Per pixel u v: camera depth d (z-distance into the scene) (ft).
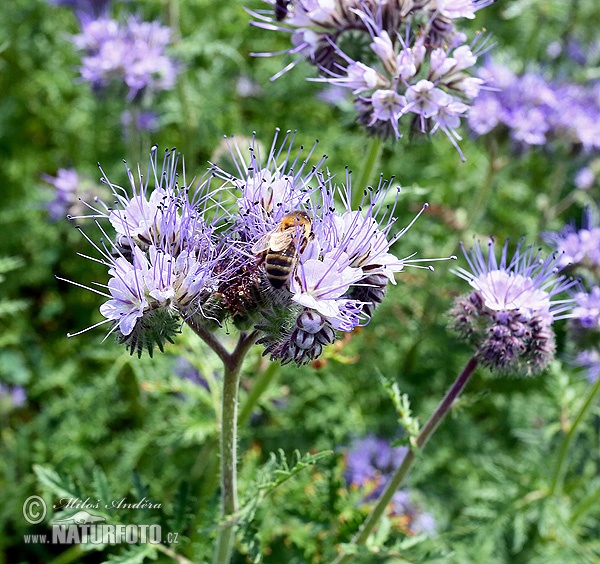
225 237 0.37
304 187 0.39
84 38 0.73
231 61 0.94
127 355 0.68
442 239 0.82
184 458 0.73
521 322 0.42
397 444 0.42
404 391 0.76
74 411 0.71
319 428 0.75
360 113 0.50
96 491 0.46
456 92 0.49
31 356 0.82
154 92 0.74
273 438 0.74
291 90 0.91
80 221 0.74
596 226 0.82
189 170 0.83
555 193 0.84
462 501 0.73
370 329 0.77
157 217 0.37
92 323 0.86
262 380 0.60
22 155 0.96
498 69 0.74
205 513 0.46
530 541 0.70
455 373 0.78
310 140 0.87
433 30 0.50
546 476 0.63
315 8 0.50
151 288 0.35
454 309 0.44
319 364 0.55
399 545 0.44
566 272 0.59
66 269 0.89
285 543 0.62
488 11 0.95
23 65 0.98
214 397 0.58
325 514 0.52
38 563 0.71
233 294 0.37
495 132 0.71
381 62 0.48
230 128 0.88
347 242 0.37
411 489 0.70
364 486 0.59
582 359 0.63
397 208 0.82
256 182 0.39
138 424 0.76
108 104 0.89
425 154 0.89
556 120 0.73
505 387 0.82
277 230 0.36
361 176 0.56
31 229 0.88
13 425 0.80
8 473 0.69
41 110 0.98
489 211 0.87
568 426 0.60
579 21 1.02
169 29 0.76
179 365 0.69
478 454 0.75
